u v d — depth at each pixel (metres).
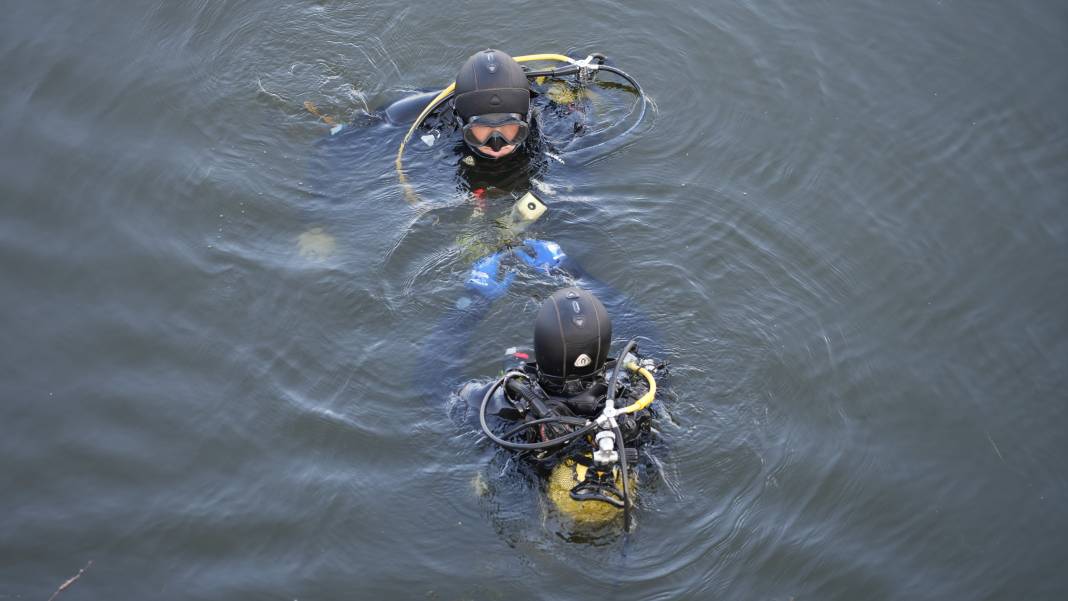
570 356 4.57
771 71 7.88
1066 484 4.96
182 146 7.04
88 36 8.01
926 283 6.12
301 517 4.64
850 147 7.19
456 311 5.64
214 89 7.60
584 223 6.32
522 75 6.60
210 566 4.46
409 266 5.98
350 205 6.49
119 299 5.89
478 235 6.19
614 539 4.42
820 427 5.10
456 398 5.07
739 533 4.49
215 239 6.27
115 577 4.43
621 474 4.46
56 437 5.11
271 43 8.09
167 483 4.86
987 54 8.02
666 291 5.82
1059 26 8.25
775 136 7.25
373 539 4.50
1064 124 7.37
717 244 6.23
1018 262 6.31
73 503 4.77
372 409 5.12
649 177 6.78
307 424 5.09
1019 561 4.54
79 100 7.41
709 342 5.50
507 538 4.45
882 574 4.42
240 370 5.43
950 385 5.46
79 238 6.30
